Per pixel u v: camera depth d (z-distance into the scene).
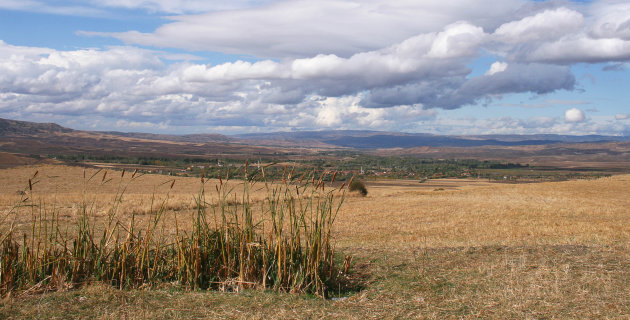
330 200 8.43
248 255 8.04
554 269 8.52
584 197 40.19
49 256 7.89
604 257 9.44
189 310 6.46
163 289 7.59
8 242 7.62
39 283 7.23
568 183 56.31
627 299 6.75
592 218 22.89
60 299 6.70
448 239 15.29
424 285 7.86
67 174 58.50
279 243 7.82
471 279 8.13
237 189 39.69
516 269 8.62
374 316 6.28
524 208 28.81
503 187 54.81
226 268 8.05
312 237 8.34
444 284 7.91
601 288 7.31
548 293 7.13
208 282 8.06
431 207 29.97
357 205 31.91
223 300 6.96
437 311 6.46
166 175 60.31
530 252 10.24
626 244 10.99
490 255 10.12
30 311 6.22
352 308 6.66
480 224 20.61
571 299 6.82
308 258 7.98
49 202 25.92
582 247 10.67
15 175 55.53
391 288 7.79
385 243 12.78
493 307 6.58
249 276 7.98
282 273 7.93
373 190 55.69
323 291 7.62
